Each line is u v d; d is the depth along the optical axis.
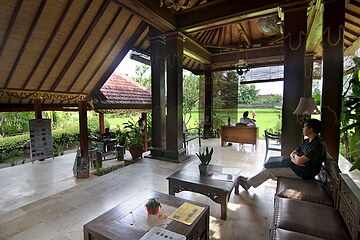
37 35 4.00
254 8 3.53
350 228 1.42
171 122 4.74
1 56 4.04
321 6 3.21
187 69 8.20
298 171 2.46
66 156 7.58
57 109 7.32
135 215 1.62
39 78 5.08
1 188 4.41
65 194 3.00
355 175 3.65
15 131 10.52
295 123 3.31
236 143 6.55
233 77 7.68
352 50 5.23
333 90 3.05
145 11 3.61
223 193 2.23
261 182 2.80
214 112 7.91
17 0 3.32
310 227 1.48
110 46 5.21
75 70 5.40
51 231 2.13
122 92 8.37
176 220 1.55
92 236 1.47
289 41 3.29
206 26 4.20
